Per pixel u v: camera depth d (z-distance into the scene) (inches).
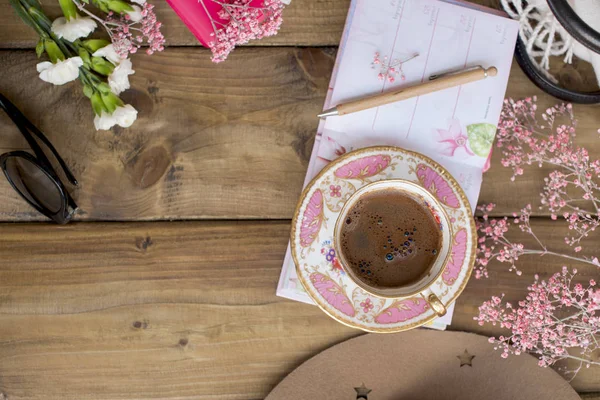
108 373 33.5
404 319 32.5
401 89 32.6
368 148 32.3
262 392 33.6
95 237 33.4
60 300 33.4
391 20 32.9
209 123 33.5
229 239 33.5
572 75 33.7
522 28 33.3
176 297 33.5
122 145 33.4
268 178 33.5
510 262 33.7
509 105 33.8
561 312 33.8
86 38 33.3
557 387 33.4
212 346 33.5
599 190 33.9
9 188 33.3
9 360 33.4
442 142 33.0
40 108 33.3
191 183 33.5
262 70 33.5
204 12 31.6
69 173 33.1
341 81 32.8
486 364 33.4
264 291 33.5
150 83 33.4
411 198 32.1
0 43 33.2
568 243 32.8
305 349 33.6
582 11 31.1
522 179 33.8
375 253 32.2
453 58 33.0
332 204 32.5
